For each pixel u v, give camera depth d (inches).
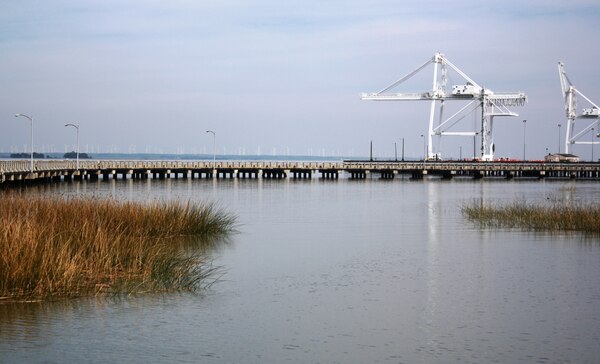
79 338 708.0
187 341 709.9
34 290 822.5
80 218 1152.2
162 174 4520.2
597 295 929.5
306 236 1529.3
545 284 996.6
